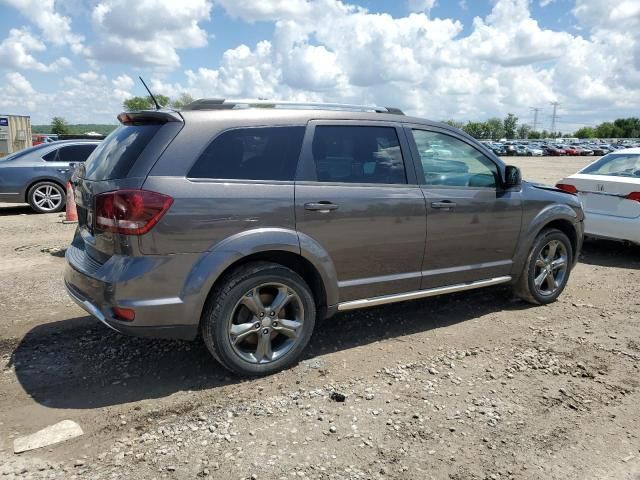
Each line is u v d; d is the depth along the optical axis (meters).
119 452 2.79
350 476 2.62
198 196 3.30
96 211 3.34
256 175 3.55
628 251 8.12
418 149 4.37
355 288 4.02
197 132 3.42
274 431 3.00
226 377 3.65
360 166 4.03
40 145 11.52
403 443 2.91
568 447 2.91
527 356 4.09
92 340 4.25
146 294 3.21
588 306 5.36
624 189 7.16
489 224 4.71
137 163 3.29
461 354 4.10
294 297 3.72
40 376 3.63
